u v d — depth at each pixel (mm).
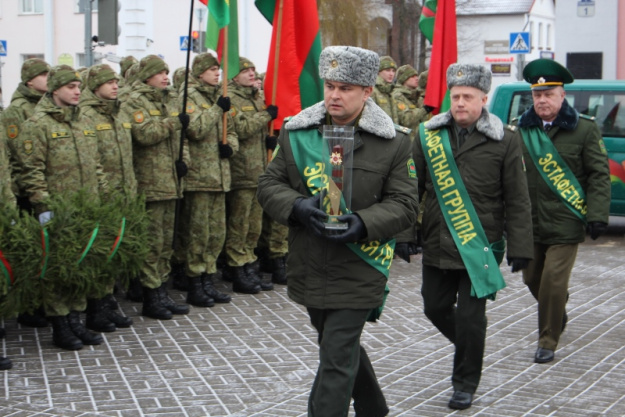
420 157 6117
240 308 8852
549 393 6258
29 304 7020
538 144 7051
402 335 7832
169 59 27906
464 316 5887
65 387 6316
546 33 58219
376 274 4602
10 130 8141
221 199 9102
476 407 5941
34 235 6707
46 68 8367
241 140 9508
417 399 6102
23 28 31422
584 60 39656
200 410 5840
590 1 39250
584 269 11336
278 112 9508
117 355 7148
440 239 5961
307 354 7215
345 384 4512
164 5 27656
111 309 8312
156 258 8422
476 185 5941
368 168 4590
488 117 5996
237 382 6457
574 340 7727
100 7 12156
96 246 7109
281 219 4543
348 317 4570
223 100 8852
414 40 36062
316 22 9438
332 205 4465
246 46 30078
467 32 51938
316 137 4668
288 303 9102
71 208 6969
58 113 7414
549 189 7012
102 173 7727
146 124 8250
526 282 7402
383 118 4652
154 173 8422
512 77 41281
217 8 8836
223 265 10188
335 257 4570
